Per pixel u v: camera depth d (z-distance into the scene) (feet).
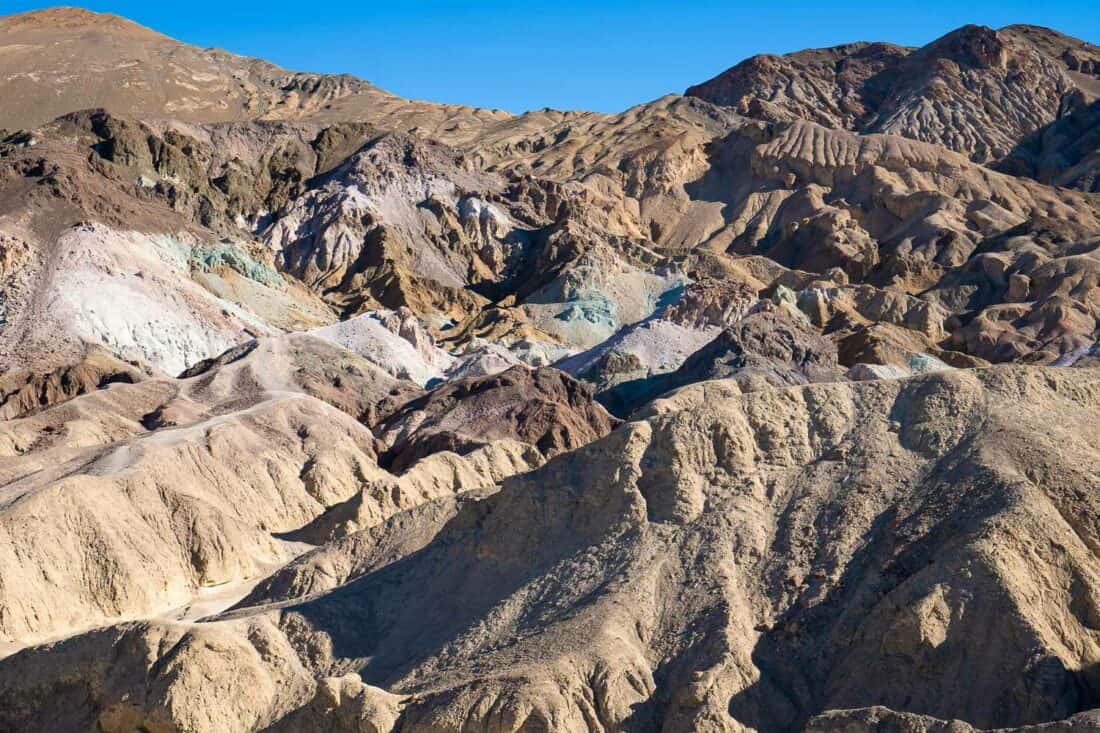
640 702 207.10
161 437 389.60
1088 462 228.84
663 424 252.42
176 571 332.19
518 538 249.75
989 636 198.59
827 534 229.86
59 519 321.73
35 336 536.01
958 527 217.36
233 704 222.07
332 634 242.37
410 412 489.26
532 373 504.02
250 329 613.52
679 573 229.66
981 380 252.83
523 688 203.72
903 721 185.57
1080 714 174.81
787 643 213.25
